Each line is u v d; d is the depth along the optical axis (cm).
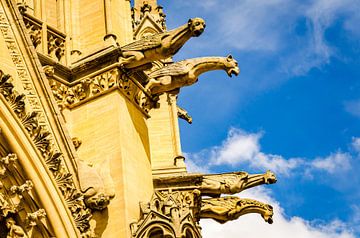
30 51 2789
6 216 2564
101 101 2911
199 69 3062
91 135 2866
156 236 2620
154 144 3744
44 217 2578
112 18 3119
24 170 2595
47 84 2769
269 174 3500
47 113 2730
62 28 3130
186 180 3409
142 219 2645
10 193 2580
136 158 2836
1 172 2569
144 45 2934
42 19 3122
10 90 2642
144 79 3017
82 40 3102
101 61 2950
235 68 3041
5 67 2727
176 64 3070
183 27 2903
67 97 2952
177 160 3691
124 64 2930
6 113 2609
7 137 2592
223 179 3466
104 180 2709
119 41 3116
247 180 3494
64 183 2644
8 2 2822
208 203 3509
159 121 3806
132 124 2900
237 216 3516
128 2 3291
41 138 2653
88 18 3138
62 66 2966
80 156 2841
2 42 2761
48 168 2634
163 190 3378
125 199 2677
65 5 3177
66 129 2736
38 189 2592
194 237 2642
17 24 2808
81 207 2631
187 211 2662
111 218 2656
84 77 2955
